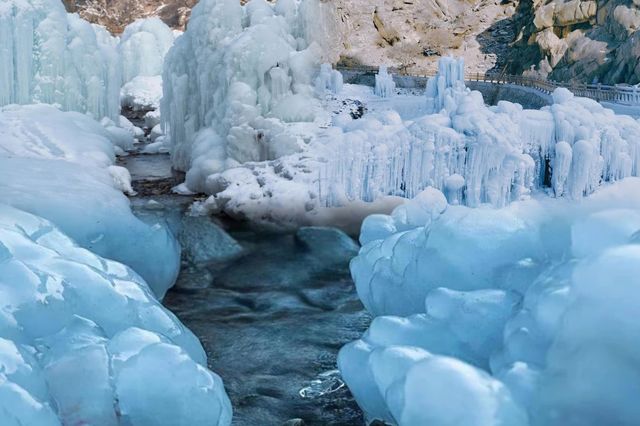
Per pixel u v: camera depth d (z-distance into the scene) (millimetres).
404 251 5520
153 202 12836
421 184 12016
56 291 4203
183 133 16453
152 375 3752
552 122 11688
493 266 4812
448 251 4938
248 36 14367
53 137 15242
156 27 33719
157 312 4828
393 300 5336
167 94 17125
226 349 6730
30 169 11180
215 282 8984
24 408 3178
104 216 8180
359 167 12031
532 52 37938
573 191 11219
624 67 29984
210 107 15539
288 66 14633
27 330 3949
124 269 5445
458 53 44312
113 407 3719
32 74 18031
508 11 46250
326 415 5344
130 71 32625
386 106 21297
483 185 11664
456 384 3182
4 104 17547
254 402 5551
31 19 17594
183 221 11602
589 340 3215
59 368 3754
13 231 4746
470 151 11664
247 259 9914
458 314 4270
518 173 11422
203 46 15648
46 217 7918
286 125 14008
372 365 3908
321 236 10898
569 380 3207
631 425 3047
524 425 3176
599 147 11461
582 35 34094
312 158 12891
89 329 4164
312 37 16047
